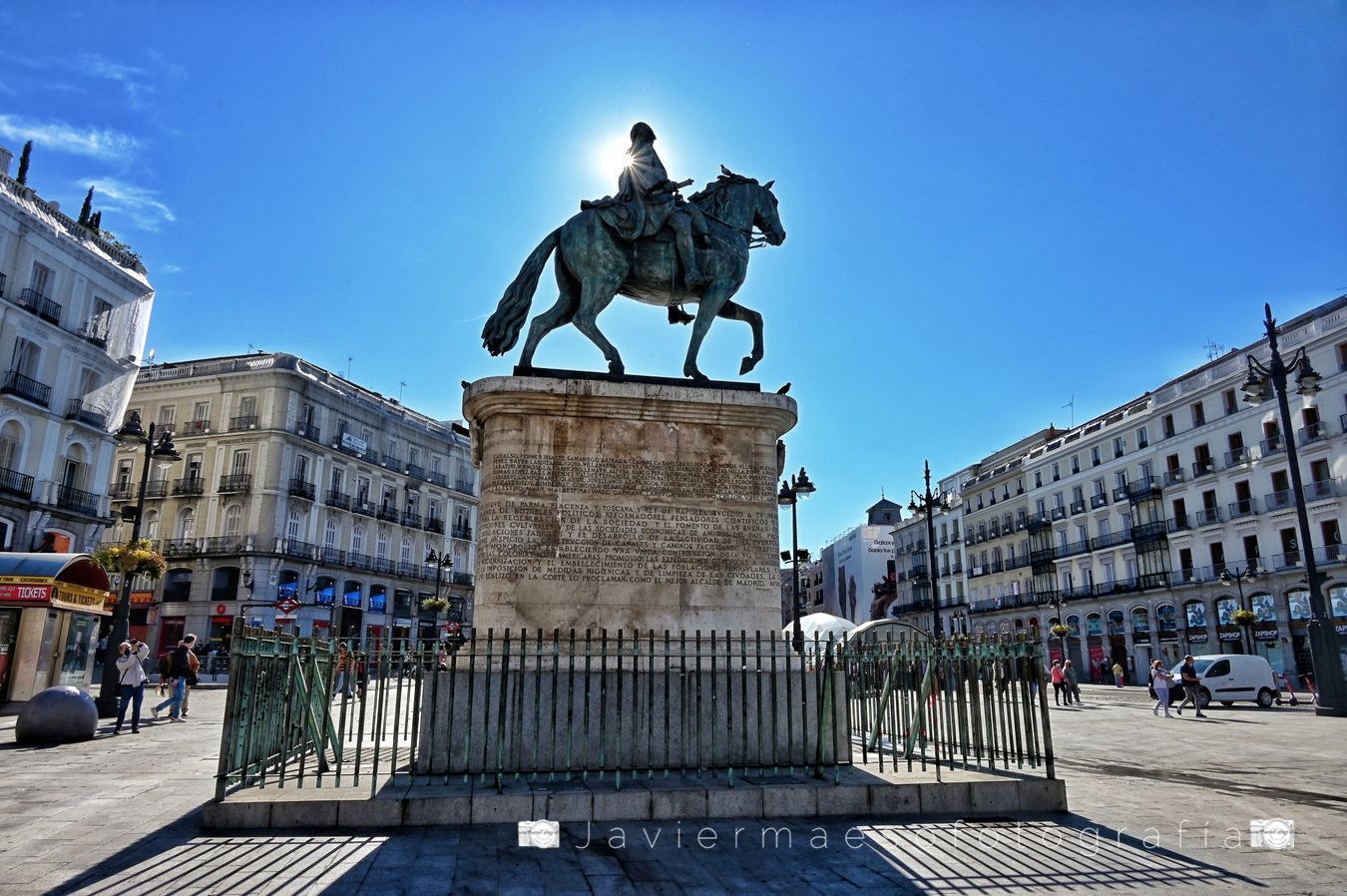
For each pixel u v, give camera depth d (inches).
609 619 262.8
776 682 257.6
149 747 418.3
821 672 264.8
